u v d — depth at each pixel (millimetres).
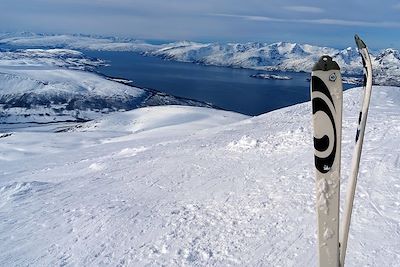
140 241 9125
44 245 9703
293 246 7863
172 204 11633
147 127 85125
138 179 15727
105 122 95375
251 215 9766
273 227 8859
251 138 18562
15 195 14695
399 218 8312
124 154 26375
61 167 24906
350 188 2559
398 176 10648
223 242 8469
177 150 21781
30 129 135625
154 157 20734
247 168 14594
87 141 56906
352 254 7102
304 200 10172
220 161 16609
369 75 2494
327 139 2484
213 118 81562
